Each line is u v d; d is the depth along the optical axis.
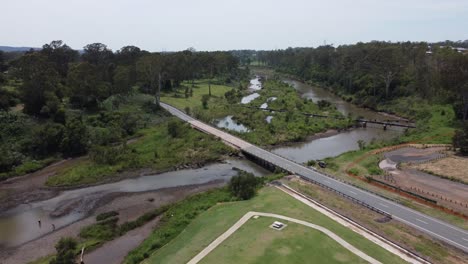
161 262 44.69
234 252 44.34
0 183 75.75
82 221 59.72
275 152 96.50
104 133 102.50
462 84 111.69
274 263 41.31
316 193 63.34
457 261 42.31
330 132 117.25
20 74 107.50
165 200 67.19
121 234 55.09
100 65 156.75
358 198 61.19
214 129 112.88
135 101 142.12
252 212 55.12
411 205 58.53
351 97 171.62
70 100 123.50
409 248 45.00
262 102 162.50
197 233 51.19
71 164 87.38
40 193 71.00
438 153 87.44
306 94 193.88
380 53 157.12
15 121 95.12
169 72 174.75
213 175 80.38
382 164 81.25
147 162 86.38
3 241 53.84
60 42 185.12
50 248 51.66
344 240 46.19
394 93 153.50
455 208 57.25
